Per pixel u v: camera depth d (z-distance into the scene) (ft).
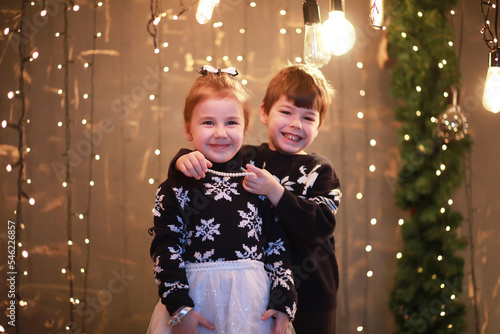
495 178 10.82
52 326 9.74
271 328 5.62
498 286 10.74
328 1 10.50
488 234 10.75
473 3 10.83
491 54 7.28
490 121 10.84
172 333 5.38
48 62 9.88
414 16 9.94
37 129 9.83
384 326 10.52
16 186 9.72
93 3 10.02
